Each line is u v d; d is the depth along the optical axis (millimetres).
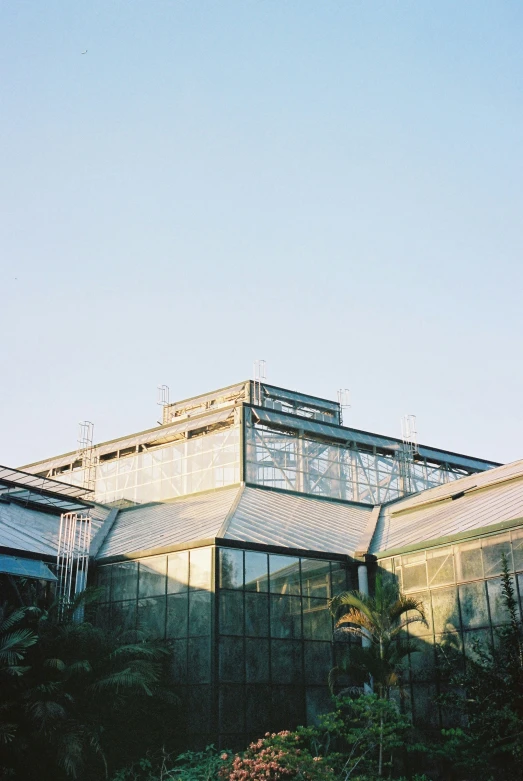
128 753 29016
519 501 33438
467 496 39656
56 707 25594
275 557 34000
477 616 31047
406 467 57406
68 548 36250
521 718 25312
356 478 53906
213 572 31984
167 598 33281
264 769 23094
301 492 46656
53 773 26750
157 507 46312
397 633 31016
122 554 35531
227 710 30172
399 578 34531
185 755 27891
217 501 43062
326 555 35469
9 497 42438
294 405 59906
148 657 30969
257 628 32188
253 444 49125
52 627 28641
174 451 52188
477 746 26484
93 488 55719
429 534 35062
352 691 29297
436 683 31734
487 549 31359
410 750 28891
